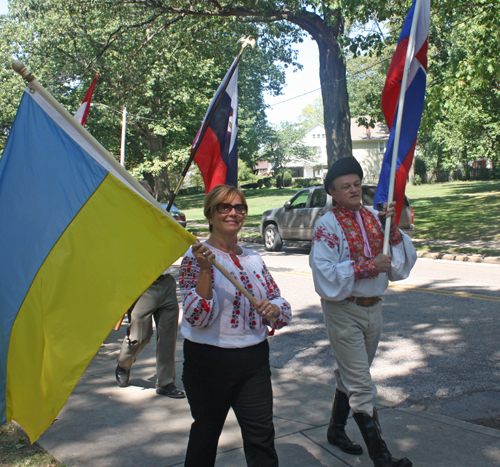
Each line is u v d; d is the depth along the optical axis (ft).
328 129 59.06
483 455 11.22
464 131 89.71
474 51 48.62
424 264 41.98
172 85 99.76
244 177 242.78
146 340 15.30
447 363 18.01
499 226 60.29
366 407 10.58
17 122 8.80
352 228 10.91
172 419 13.26
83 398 14.84
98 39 84.38
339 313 10.80
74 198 8.59
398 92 12.54
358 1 46.42
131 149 126.31
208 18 62.28
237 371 8.66
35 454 11.32
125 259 8.41
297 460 11.14
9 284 8.62
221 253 9.25
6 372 8.57
